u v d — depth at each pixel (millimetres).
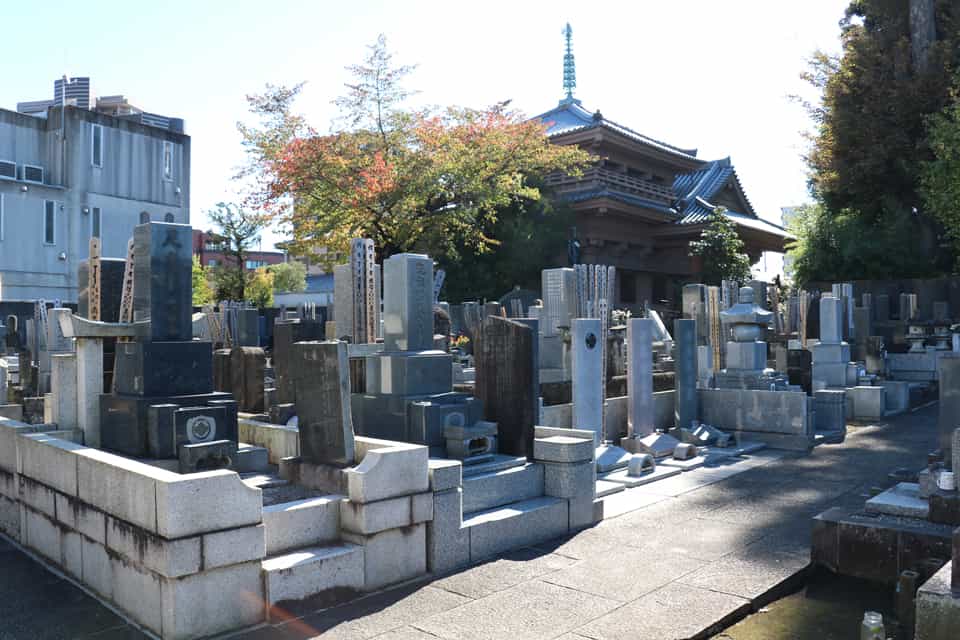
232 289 44156
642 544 7121
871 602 5805
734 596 5691
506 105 31578
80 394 8430
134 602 5336
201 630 5000
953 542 4414
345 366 6738
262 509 5641
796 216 39438
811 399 12961
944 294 30969
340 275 15492
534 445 7871
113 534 5578
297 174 28484
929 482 6461
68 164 37969
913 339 23562
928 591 4383
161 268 8219
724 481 10086
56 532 6531
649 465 10492
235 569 5164
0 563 6742
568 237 39438
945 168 27938
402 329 8547
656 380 15242
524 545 7082
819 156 35188
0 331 21484
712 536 7387
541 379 16922
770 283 32094
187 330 8406
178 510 4910
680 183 51844
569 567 6441
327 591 5570
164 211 41906
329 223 29484
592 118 45562
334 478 6656
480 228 35531
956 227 28656
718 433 12828
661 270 47406
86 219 38469
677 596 5711
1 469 7812
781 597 5969
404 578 6090
